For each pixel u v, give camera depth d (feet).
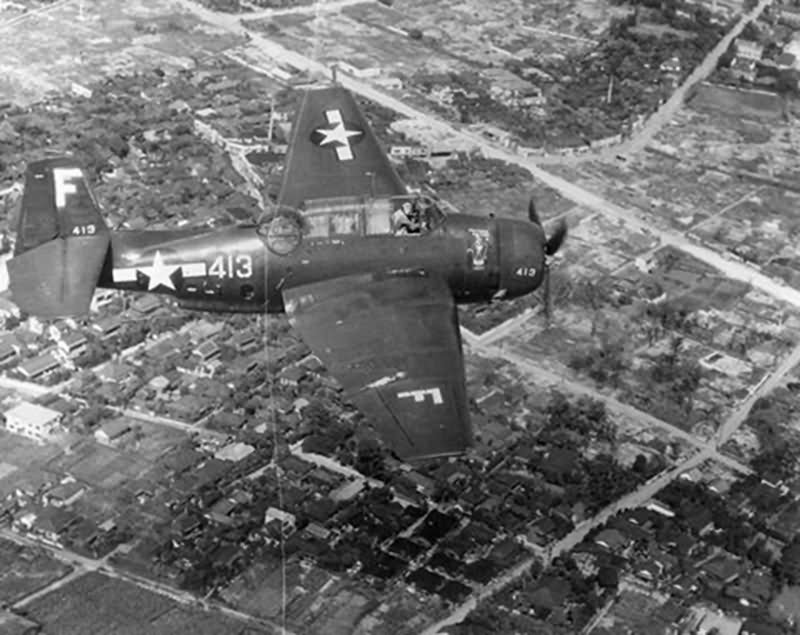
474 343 528.22
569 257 601.21
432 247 264.52
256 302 271.69
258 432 458.50
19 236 278.46
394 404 232.73
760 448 474.08
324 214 264.52
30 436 451.94
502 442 460.14
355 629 373.40
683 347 537.65
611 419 484.74
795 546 418.72
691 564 406.41
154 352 504.02
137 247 274.98
